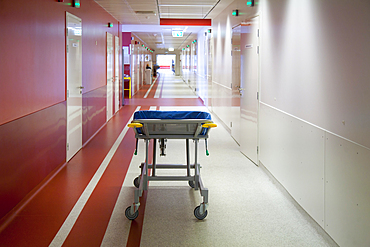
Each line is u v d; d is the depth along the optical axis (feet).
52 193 13.30
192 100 47.62
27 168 12.54
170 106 41.24
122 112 36.19
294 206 12.21
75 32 19.35
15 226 10.46
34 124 13.15
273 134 14.85
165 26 44.16
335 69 8.89
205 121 10.96
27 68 12.53
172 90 64.08
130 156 19.01
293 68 12.27
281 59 13.71
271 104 15.21
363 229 7.50
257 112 17.35
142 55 76.02
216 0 25.85
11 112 11.23
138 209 11.92
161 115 12.57
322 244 9.50
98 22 26.30
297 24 11.86
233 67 23.98
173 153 19.75
